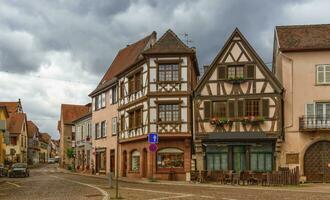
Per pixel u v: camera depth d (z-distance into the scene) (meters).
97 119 51.59
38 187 28.45
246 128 34.97
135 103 39.59
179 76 36.62
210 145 35.53
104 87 48.50
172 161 36.50
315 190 24.83
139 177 39.03
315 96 34.78
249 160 34.94
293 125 34.81
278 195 21.41
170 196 20.81
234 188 26.59
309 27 36.59
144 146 37.97
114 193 22.58
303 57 35.19
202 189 25.70
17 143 81.00
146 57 37.31
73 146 65.25
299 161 34.34
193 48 40.53
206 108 35.69
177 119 36.44
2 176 47.62
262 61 35.19
